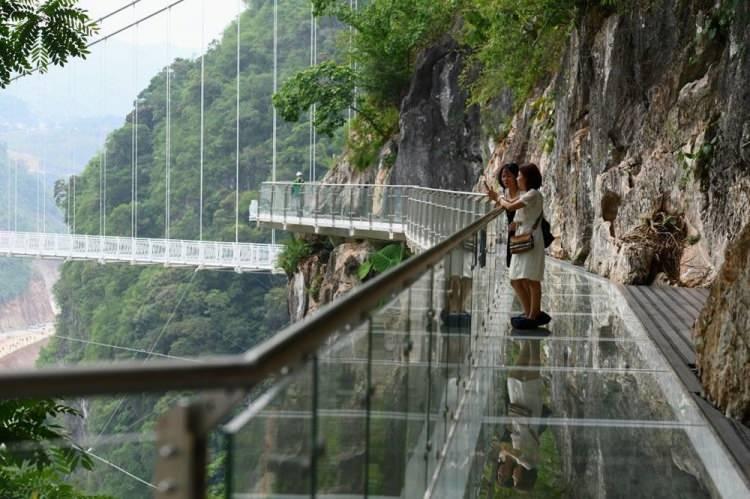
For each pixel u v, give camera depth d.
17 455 2.92
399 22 45.22
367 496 3.46
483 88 35.03
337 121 47.78
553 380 8.32
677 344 10.17
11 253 72.19
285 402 2.38
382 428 3.76
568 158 22.80
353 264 39.81
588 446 6.29
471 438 6.42
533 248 10.98
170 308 67.31
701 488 5.46
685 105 16.14
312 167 65.62
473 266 8.72
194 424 1.77
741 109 13.60
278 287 66.12
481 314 10.06
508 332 10.88
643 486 5.45
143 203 75.56
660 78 17.66
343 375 3.06
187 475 1.76
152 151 77.38
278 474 2.31
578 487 5.44
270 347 2.13
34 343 99.81
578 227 21.34
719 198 14.75
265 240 69.06
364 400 3.43
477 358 9.20
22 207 110.50
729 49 14.02
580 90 22.41
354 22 45.78
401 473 4.25
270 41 70.62
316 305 44.44
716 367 7.37
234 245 60.53
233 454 1.98
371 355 3.54
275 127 66.69
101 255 67.75
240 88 70.62
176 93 75.44
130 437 2.01
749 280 6.96
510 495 5.26
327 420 2.82
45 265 103.69
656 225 16.66
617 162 19.22
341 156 51.75
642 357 9.42
